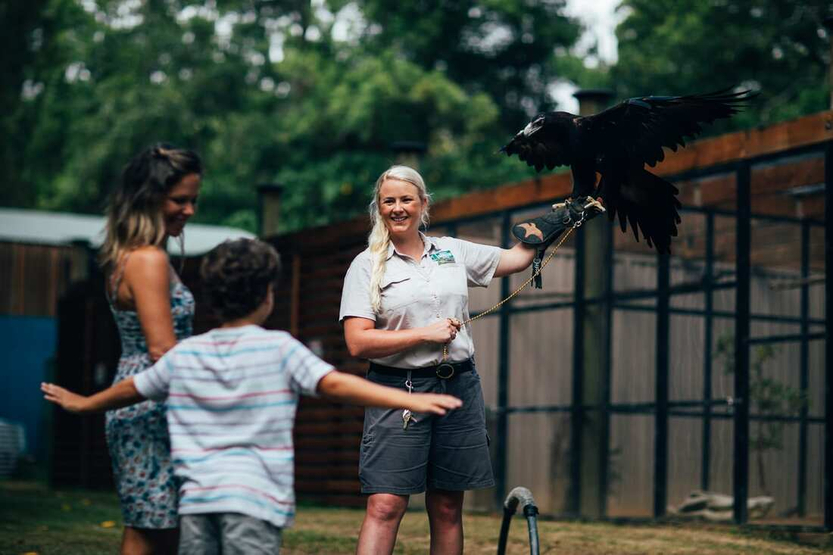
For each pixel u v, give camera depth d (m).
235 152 28.84
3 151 32.16
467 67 29.56
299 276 12.90
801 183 9.00
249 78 32.38
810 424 11.30
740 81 24.03
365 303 4.74
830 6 23.09
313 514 10.52
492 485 4.81
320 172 26.41
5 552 7.36
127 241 4.01
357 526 9.10
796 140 8.25
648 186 4.58
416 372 4.73
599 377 10.30
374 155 26.83
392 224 4.79
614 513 10.55
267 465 3.56
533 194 10.13
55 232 23.47
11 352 21.92
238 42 32.19
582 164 4.72
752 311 10.98
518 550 7.42
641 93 24.94
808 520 10.34
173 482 4.00
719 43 24.00
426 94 25.80
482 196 10.75
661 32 25.08
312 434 12.55
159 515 3.98
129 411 4.01
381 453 4.72
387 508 4.71
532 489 11.78
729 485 10.74
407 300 4.73
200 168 4.13
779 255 11.02
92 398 3.78
